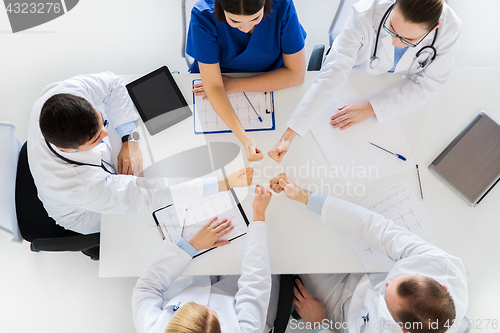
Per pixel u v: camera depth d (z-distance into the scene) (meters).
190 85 1.39
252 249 1.22
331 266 1.25
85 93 1.25
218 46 1.26
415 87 1.33
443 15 1.14
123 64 2.20
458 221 1.27
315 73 1.40
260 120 1.36
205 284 1.31
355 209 1.23
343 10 1.45
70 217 1.37
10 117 2.13
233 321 1.13
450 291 1.10
